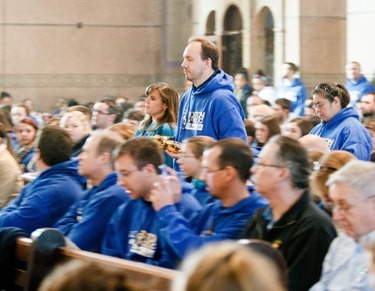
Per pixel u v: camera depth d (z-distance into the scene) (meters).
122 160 5.55
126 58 23.11
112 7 22.95
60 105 21.05
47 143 7.02
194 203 5.70
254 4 19.62
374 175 4.35
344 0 18.34
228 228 5.16
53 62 22.56
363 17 17.94
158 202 5.24
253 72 19.75
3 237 5.72
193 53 7.46
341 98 8.66
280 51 18.66
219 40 20.77
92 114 11.83
